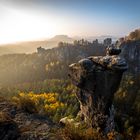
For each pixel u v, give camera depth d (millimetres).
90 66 25047
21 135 10125
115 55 25797
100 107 24422
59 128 11727
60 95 142125
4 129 9992
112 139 13641
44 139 9953
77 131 10398
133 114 94062
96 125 23953
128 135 41094
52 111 102375
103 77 24344
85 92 25781
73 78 26422
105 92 24188
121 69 23500
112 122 24438
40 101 129125
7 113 12469
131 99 116375
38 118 13070
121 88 134500
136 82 157250
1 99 15430
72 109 104062
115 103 105750
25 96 15250
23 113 13305
